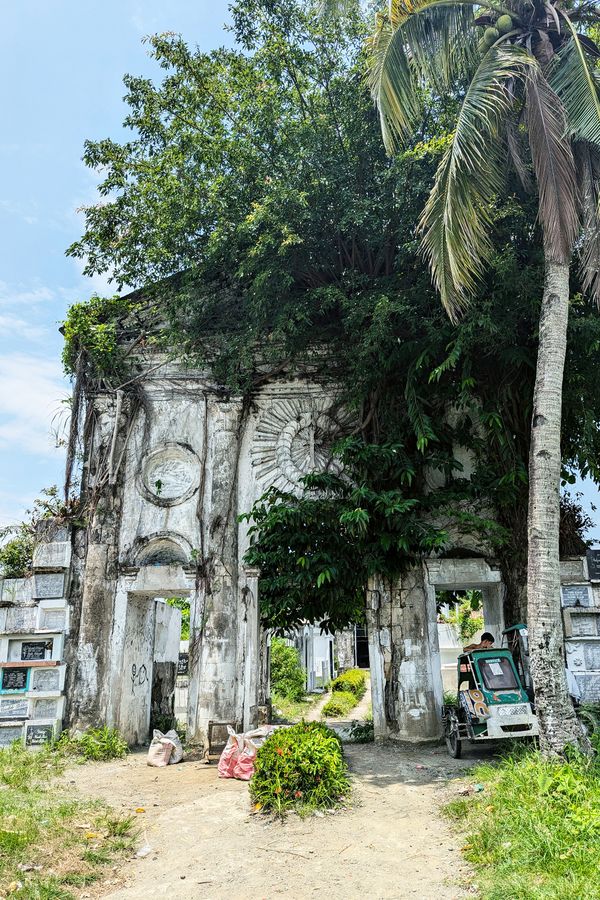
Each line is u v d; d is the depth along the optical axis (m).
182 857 6.25
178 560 13.10
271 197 11.12
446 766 9.37
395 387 12.64
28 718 11.98
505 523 12.15
